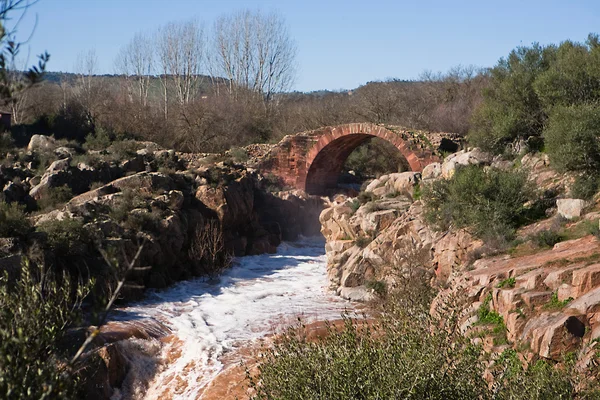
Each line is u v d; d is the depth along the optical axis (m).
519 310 13.66
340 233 29.42
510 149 27.31
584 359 11.28
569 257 15.35
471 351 9.62
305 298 26.31
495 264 17.58
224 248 33.59
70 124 51.12
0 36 4.72
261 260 35.38
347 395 8.84
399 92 67.88
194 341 20.95
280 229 41.47
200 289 28.11
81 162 33.75
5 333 5.93
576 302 12.62
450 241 21.31
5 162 32.25
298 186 50.78
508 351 12.94
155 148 40.44
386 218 26.50
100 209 28.81
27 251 22.36
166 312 24.12
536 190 21.89
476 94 60.62
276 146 51.16
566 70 27.48
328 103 72.69
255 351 20.16
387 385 8.72
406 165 61.16
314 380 9.38
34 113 52.22
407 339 9.72
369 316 22.30
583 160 21.28
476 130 29.92
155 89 84.56
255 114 65.19
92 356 10.25
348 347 9.84
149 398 17.97
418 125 57.00
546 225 19.72
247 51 76.25
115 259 5.47
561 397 9.39
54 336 6.70
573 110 22.41
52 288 7.41
